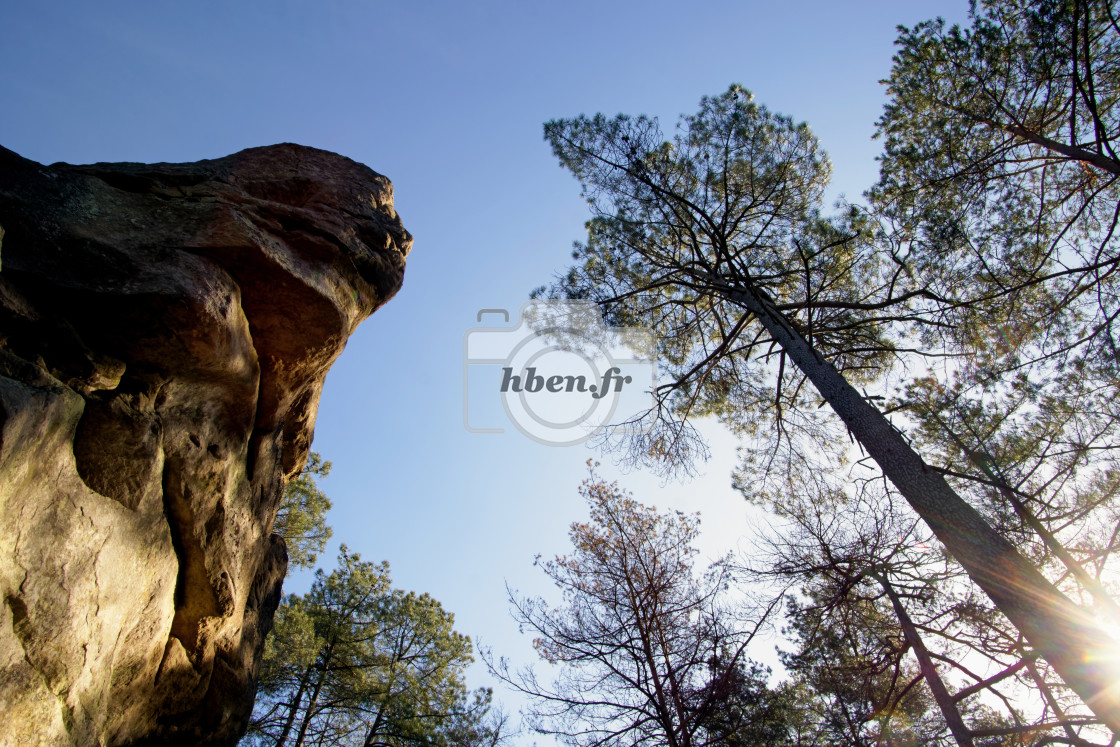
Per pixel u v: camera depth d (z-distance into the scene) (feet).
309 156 24.85
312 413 26.61
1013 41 27.17
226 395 18.45
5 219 15.21
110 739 16.60
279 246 19.77
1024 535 24.18
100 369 15.37
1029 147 28.48
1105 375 24.09
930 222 28.07
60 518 13.65
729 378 39.34
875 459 26.12
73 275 15.38
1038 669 24.75
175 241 17.98
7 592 12.53
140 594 16.03
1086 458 23.48
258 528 21.62
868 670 28.50
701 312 39.27
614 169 36.22
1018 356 27.17
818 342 33.50
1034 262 27.63
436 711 44.86
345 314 21.31
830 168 35.94
